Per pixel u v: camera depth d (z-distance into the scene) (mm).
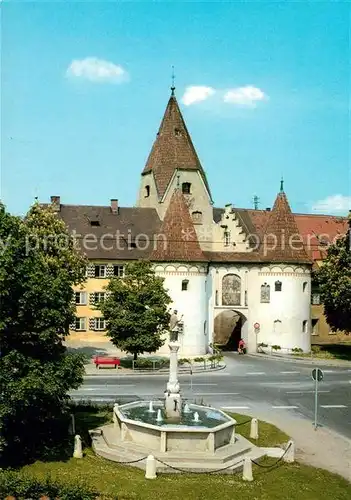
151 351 54344
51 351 28453
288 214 72438
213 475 26203
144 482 24781
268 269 71062
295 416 37625
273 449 29984
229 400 41906
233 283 71188
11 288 26906
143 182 81562
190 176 77188
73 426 31016
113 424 32469
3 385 25219
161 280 55406
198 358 61281
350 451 30438
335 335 81812
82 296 71812
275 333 70750
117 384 46469
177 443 27875
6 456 27375
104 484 24234
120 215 77125
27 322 27812
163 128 78500
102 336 72125
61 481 23297
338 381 51000
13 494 21688
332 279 64750
